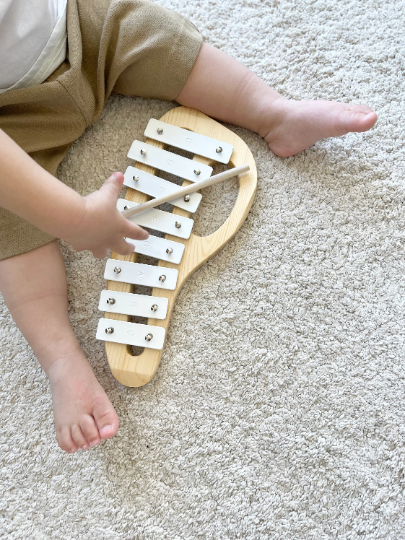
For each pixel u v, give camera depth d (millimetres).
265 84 859
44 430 792
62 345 763
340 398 784
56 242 809
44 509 762
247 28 938
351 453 764
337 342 804
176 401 790
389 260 834
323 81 912
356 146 881
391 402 782
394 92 904
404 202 854
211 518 747
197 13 945
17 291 760
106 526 750
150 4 807
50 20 735
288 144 863
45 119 795
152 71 829
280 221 853
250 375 796
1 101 749
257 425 777
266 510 746
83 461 777
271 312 817
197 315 820
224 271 837
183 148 854
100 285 839
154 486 761
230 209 862
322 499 747
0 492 771
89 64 818
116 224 672
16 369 818
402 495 746
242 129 903
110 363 778
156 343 777
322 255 838
